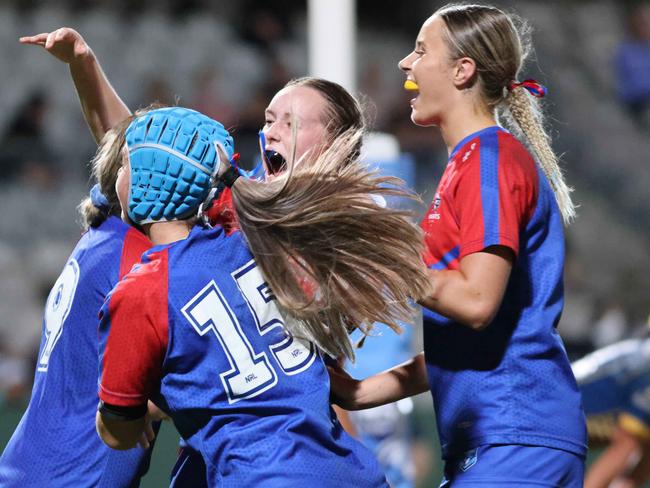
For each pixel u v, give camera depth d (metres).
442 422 9.55
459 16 9.70
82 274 9.62
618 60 40.22
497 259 8.97
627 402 17.97
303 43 38.94
